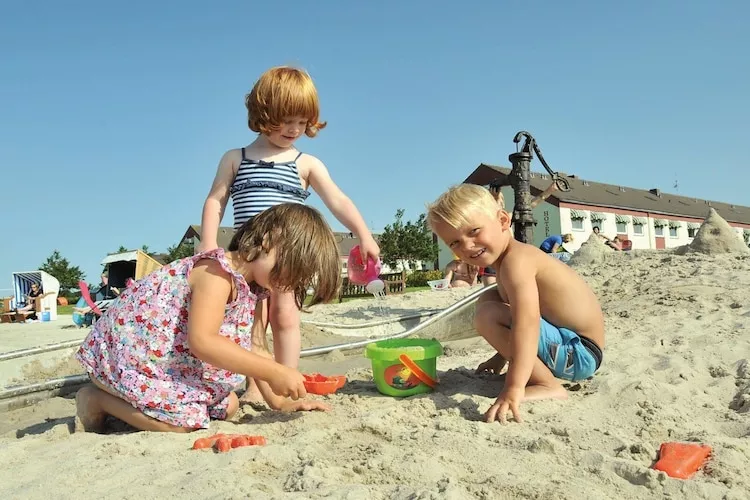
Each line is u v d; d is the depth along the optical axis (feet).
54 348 17.38
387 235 121.49
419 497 6.09
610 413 9.63
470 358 15.70
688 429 9.09
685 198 179.63
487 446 8.04
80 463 7.58
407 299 32.55
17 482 7.11
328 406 10.10
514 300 9.89
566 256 36.37
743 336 14.66
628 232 139.33
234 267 9.20
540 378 10.39
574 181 146.61
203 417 9.14
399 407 9.88
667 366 12.35
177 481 6.79
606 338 15.76
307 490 6.43
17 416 12.75
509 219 10.53
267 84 11.75
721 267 24.08
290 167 12.44
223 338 8.86
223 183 12.36
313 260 8.92
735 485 7.24
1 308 67.62
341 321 25.44
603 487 6.93
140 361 9.15
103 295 54.54
